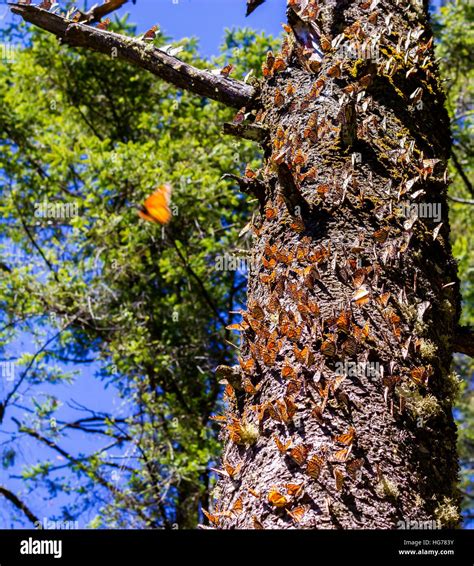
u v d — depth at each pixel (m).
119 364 9.05
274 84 3.09
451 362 2.55
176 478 8.25
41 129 10.16
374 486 2.01
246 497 2.10
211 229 9.04
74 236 9.65
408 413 2.20
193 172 9.00
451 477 2.23
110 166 8.62
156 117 10.59
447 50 9.06
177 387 9.47
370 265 2.45
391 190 2.64
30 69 10.29
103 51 3.37
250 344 2.39
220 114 10.03
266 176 2.88
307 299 2.36
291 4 3.12
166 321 9.51
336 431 2.10
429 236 2.66
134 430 8.81
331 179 2.63
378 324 2.33
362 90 2.86
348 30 3.03
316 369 2.20
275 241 2.62
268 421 2.20
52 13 3.36
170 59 3.28
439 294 2.58
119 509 8.30
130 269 9.40
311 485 2.00
